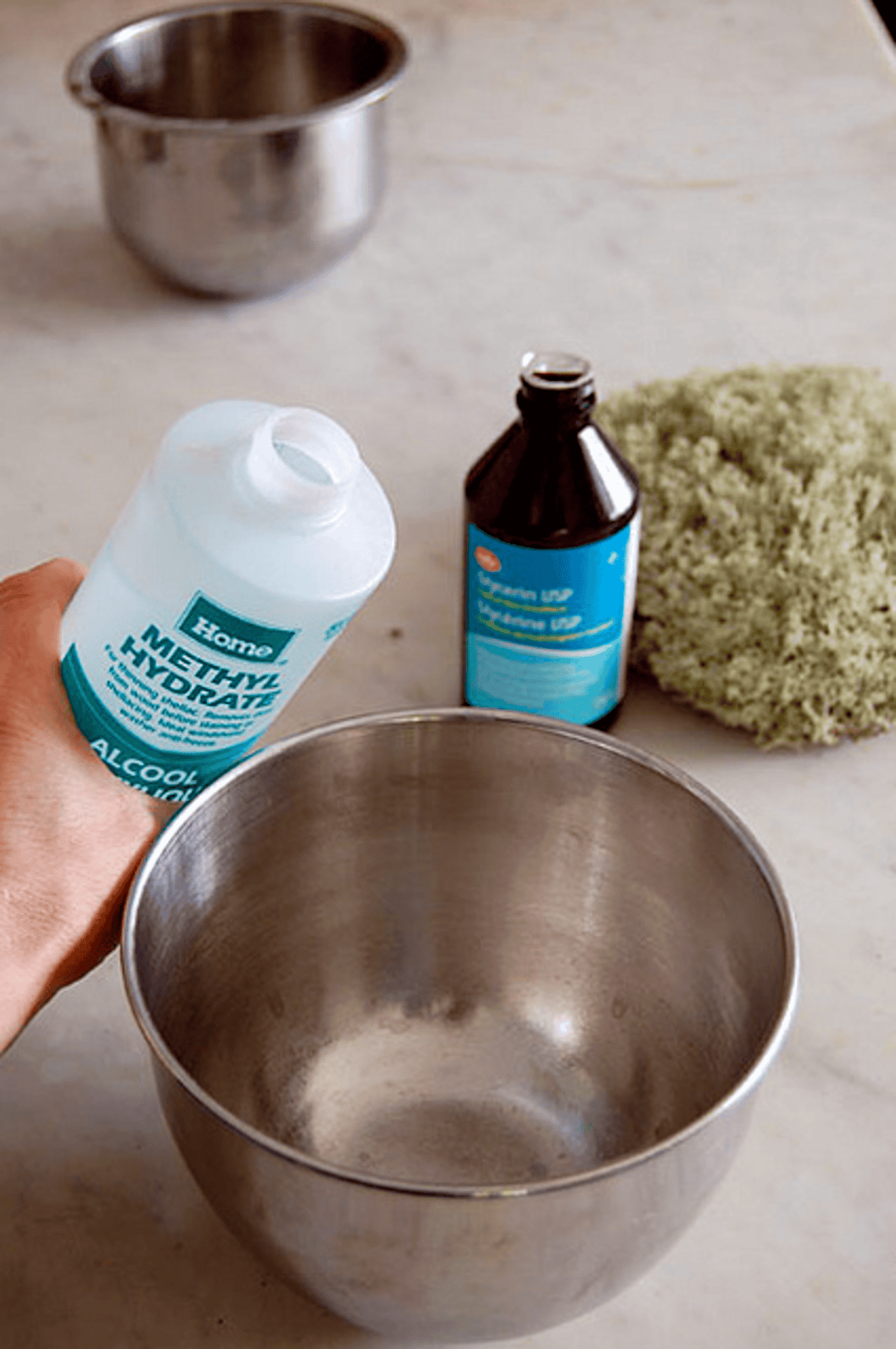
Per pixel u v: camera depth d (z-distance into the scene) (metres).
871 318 1.34
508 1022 0.84
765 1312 0.71
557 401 0.87
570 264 1.41
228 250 1.30
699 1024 0.78
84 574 0.80
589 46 1.71
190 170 1.25
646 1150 0.58
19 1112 0.78
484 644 0.94
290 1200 0.59
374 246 1.44
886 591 0.98
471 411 1.25
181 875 0.73
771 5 1.77
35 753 0.72
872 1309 0.71
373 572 0.69
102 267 1.42
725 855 0.74
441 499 1.17
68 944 0.75
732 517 1.01
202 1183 0.63
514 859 0.82
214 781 0.74
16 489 1.18
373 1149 0.81
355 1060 0.83
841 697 0.97
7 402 1.26
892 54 1.70
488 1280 0.60
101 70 1.39
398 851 0.82
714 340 1.32
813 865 0.92
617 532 0.90
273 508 0.66
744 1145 0.78
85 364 1.30
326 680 1.03
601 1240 0.60
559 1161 0.80
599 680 0.96
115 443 1.22
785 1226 0.75
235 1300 0.71
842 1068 0.82
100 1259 0.72
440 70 1.67
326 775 0.78
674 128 1.58
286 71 1.47
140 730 0.71
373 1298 0.62
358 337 1.33
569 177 1.52
